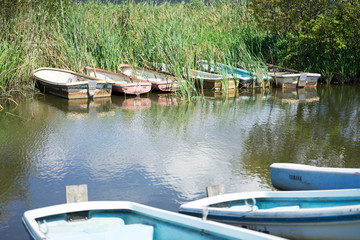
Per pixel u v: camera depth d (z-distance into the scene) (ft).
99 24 58.70
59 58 53.52
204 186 23.47
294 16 63.16
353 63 62.95
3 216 19.76
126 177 24.75
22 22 52.75
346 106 45.91
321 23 59.26
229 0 80.07
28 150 29.43
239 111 43.04
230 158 28.27
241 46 59.52
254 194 18.40
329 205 17.69
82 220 17.04
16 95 49.21
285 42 62.23
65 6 62.80
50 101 46.73
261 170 26.02
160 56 55.06
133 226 16.17
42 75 52.29
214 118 39.86
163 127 36.27
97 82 48.42
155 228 16.40
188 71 50.11
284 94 53.98
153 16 63.77
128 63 56.08
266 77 58.29
